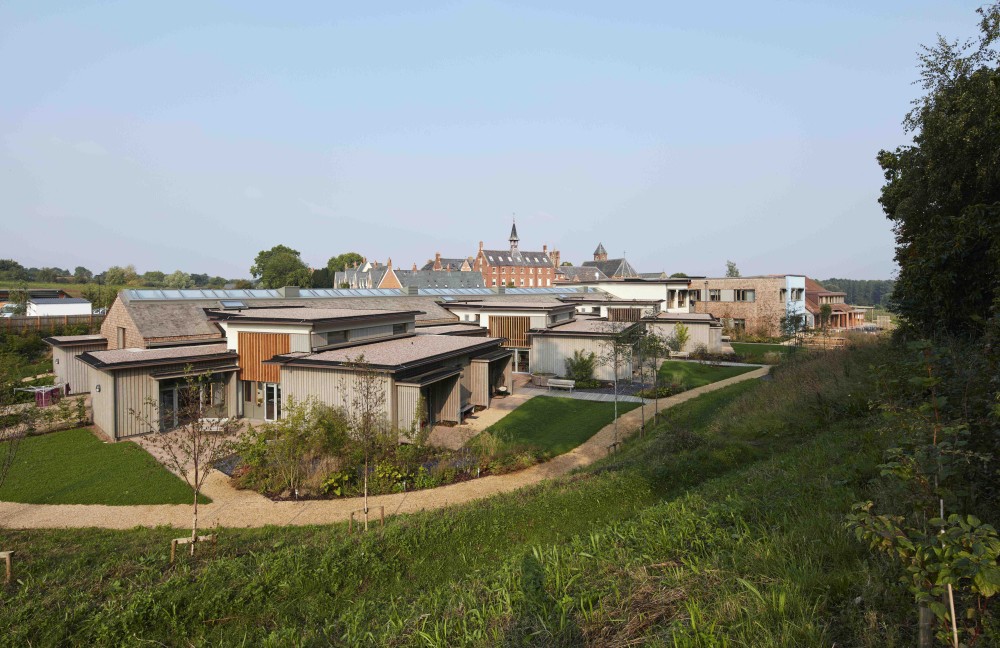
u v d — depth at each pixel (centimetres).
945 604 332
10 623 687
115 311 2609
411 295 3900
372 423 1398
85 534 1072
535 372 2866
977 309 1277
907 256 1731
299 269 8400
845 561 510
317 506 1232
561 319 3397
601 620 495
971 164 1386
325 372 1789
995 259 1188
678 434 1384
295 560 846
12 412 1612
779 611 444
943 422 418
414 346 2161
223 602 737
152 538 1044
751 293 5134
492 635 510
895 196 1783
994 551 293
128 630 678
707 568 559
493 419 2022
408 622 592
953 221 1332
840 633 414
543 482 1250
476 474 1426
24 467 1499
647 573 583
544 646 470
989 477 433
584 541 759
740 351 3978
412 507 1203
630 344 1934
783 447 1218
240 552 941
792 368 2406
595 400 2352
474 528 942
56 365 2602
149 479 1408
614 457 1480
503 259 10906
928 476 382
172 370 1941
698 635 426
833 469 836
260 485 1330
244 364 2112
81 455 1614
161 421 1900
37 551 962
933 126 1468
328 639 626
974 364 479
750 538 618
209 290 3014
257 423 2031
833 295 6869
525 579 611
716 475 1103
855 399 1281
